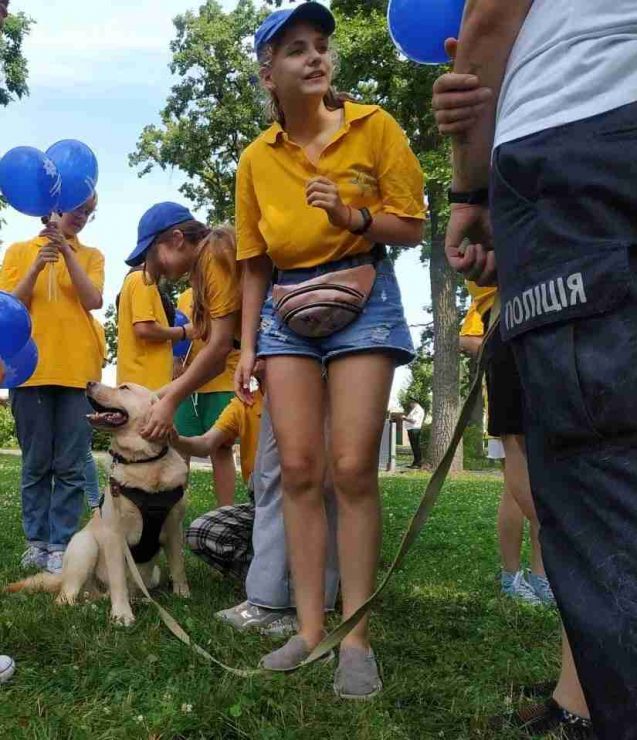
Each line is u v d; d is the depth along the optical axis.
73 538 4.20
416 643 3.22
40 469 5.17
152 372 5.32
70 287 5.20
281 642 3.30
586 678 1.19
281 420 2.92
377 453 2.79
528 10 1.57
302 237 2.89
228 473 5.32
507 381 2.67
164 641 3.18
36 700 2.61
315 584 2.96
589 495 1.21
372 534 2.77
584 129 1.30
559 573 1.24
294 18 2.88
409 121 19.62
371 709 2.49
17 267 5.47
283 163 2.97
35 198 4.99
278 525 3.62
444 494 11.78
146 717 2.43
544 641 3.34
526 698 2.61
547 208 1.30
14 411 5.20
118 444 4.07
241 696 2.53
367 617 2.77
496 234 1.41
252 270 3.22
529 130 1.37
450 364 20.80
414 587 4.52
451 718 2.45
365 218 2.78
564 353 1.24
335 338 2.84
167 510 4.08
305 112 2.97
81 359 5.19
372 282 2.84
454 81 1.71
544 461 1.31
